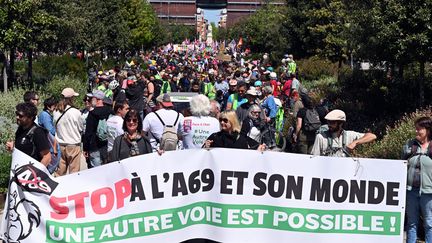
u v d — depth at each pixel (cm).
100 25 4594
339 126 866
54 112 1187
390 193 739
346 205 743
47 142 797
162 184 743
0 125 1501
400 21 1627
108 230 739
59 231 730
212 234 753
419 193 827
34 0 2506
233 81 1539
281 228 749
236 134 820
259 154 743
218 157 745
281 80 3103
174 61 5316
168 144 984
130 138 872
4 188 1180
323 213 745
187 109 1145
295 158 741
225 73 2872
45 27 2669
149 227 745
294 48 4209
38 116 1243
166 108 1077
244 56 7138
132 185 739
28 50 2781
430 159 821
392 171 738
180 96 1722
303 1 4072
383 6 1666
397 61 1753
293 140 1360
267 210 748
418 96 1947
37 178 728
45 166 784
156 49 9794
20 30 2495
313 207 745
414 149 834
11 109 1831
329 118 860
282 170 743
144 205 742
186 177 746
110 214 738
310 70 3575
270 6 7638
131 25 7106
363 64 3297
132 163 738
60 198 729
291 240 749
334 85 2681
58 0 2769
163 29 11162
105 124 1156
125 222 741
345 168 739
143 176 741
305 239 748
